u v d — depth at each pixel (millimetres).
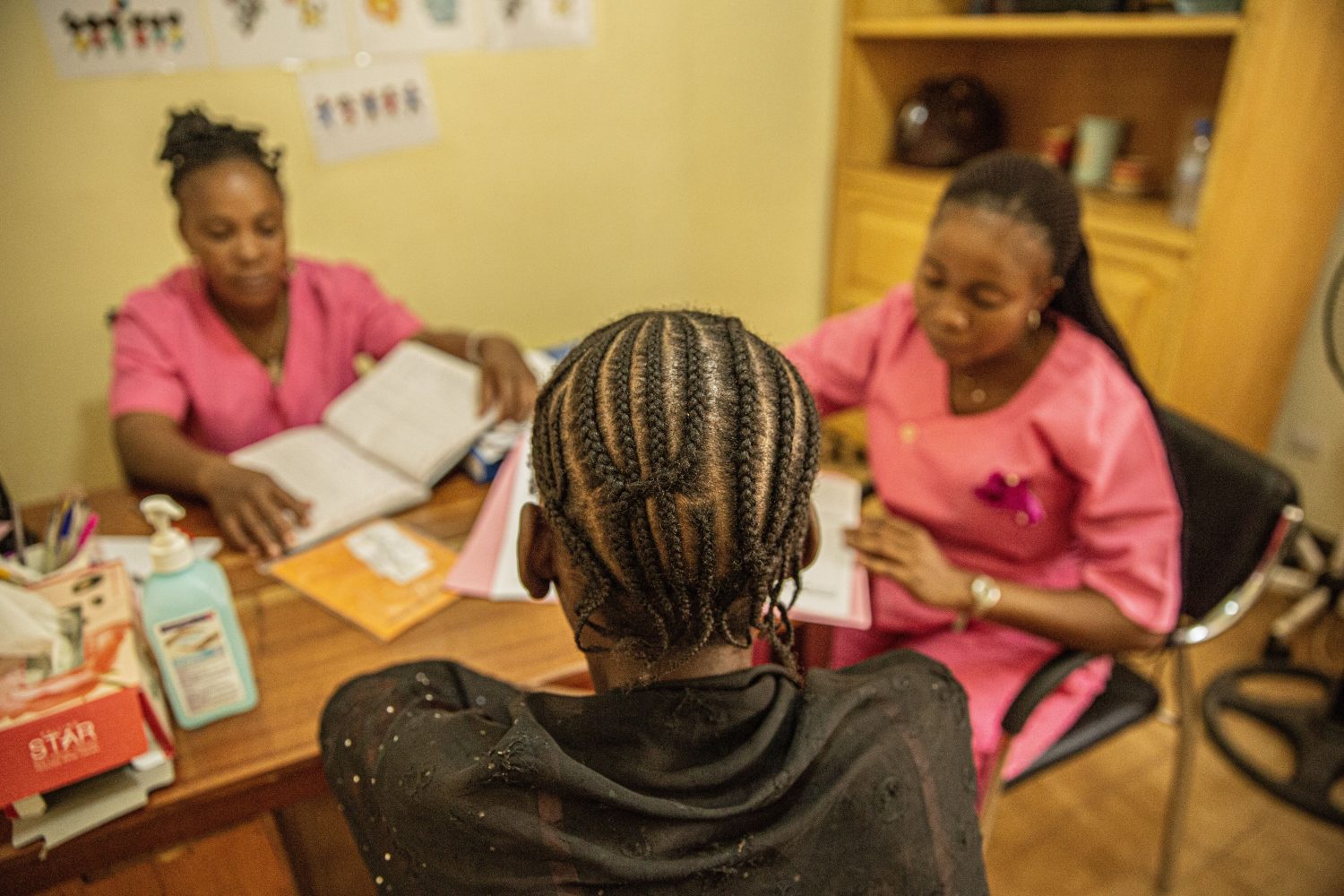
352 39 1946
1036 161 1021
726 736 535
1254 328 1949
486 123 2172
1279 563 1156
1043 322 1167
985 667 1185
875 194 2508
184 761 803
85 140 1772
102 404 1977
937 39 2551
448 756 551
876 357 1314
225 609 812
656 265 2566
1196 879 1514
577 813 508
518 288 2389
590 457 494
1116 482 1091
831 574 1099
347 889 947
